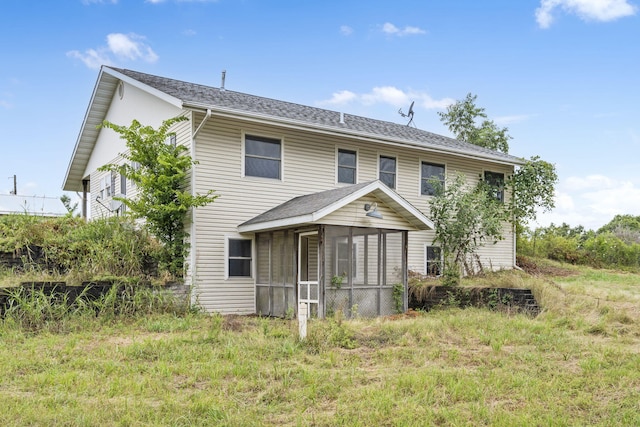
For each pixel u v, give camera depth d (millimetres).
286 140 15664
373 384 6930
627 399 6348
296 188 15734
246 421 5504
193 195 13930
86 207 23656
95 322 10742
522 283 13703
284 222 13062
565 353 8719
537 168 21000
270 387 6711
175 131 14984
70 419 5395
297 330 9617
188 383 6820
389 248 13859
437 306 14227
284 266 13789
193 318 11891
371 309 13367
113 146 19484
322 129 15516
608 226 46188
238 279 14570
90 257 13008
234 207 14609
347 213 12945
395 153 18000
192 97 14273
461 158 19734
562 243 27391
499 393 6582
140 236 13922
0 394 6191
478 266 19047
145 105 16891
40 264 12844
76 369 7406
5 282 11352
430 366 7898
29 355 8109
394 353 8633
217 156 14430
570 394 6617
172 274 13609
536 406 6137
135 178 14109
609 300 13578
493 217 18781
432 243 18312
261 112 14656
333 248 12898
